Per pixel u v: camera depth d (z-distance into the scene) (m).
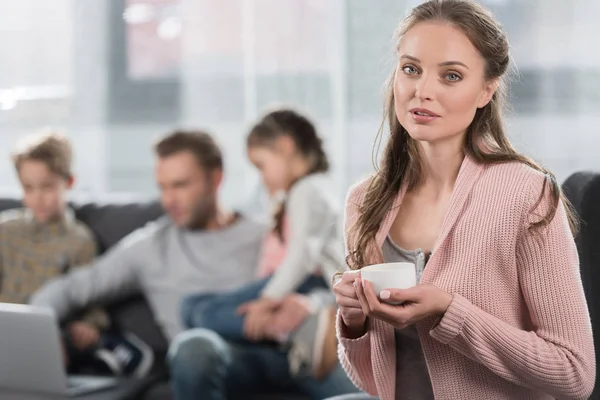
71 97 4.49
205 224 3.24
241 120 4.40
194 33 4.41
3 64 4.50
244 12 4.37
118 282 3.24
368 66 4.29
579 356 1.56
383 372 1.68
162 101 4.46
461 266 1.60
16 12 4.48
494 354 1.56
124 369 3.10
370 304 1.50
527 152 1.95
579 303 1.58
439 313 1.54
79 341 3.14
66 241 3.34
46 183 3.31
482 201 1.61
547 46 4.21
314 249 3.02
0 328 2.91
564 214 1.62
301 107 4.34
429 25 1.58
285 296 2.96
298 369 2.88
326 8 4.32
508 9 4.22
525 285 1.60
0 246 3.35
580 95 4.21
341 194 4.30
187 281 3.21
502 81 1.67
